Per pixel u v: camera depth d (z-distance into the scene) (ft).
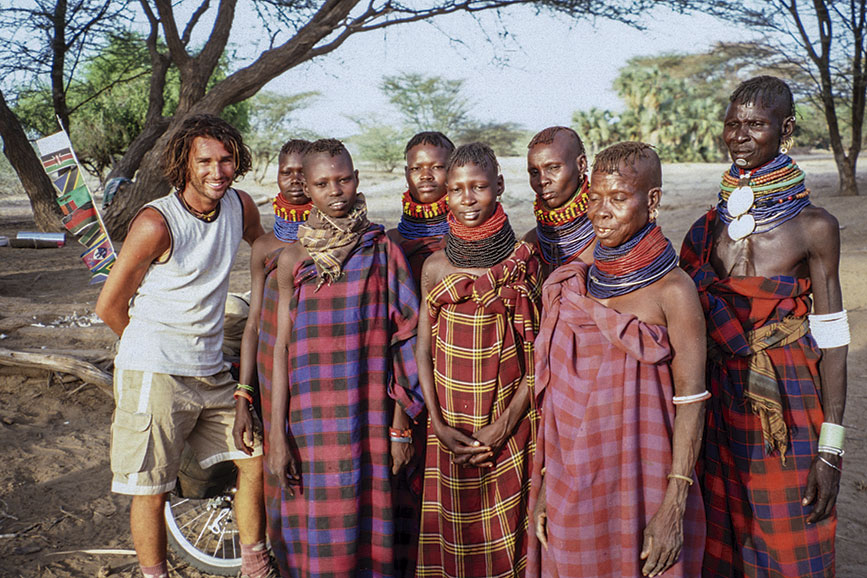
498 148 164.04
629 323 6.75
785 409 7.44
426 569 8.59
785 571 7.43
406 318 8.52
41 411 17.19
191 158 8.73
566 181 8.41
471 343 8.07
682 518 6.68
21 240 47.34
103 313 8.93
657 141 138.92
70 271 38.55
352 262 8.34
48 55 59.26
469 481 8.24
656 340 6.70
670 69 143.54
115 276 8.73
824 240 7.28
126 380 8.76
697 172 105.70
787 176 7.38
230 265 9.32
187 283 8.86
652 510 6.77
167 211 8.74
